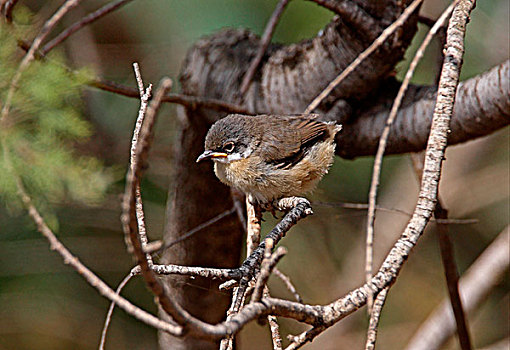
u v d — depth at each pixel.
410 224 5.30
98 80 8.11
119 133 13.29
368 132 9.20
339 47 9.05
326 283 14.03
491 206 14.89
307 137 8.75
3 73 6.84
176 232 10.87
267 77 10.05
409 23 8.34
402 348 14.05
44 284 12.74
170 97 8.70
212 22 12.61
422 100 8.81
